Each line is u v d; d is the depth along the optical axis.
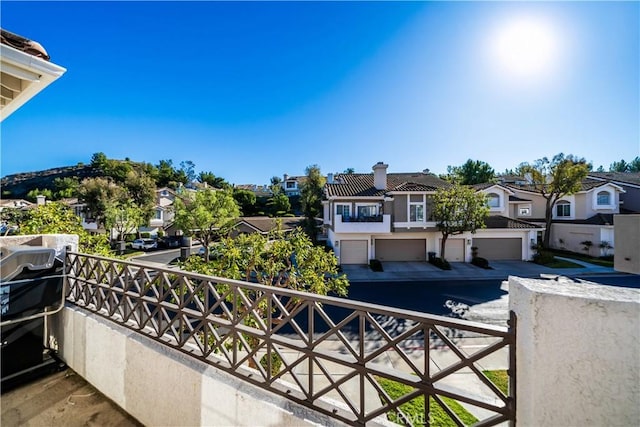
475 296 11.76
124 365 2.76
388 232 17.36
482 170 38.25
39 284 3.12
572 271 15.47
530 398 1.27
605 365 1.15
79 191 27.94
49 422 2.54
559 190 20.08
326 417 1.80
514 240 18.33
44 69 2.15
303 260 6.26
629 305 1.13
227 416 2.06
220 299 2.39
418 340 7.38
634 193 21.52
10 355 3.00
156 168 59.59
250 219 26.92
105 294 3.32
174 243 29.19
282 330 8.09
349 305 1.82
